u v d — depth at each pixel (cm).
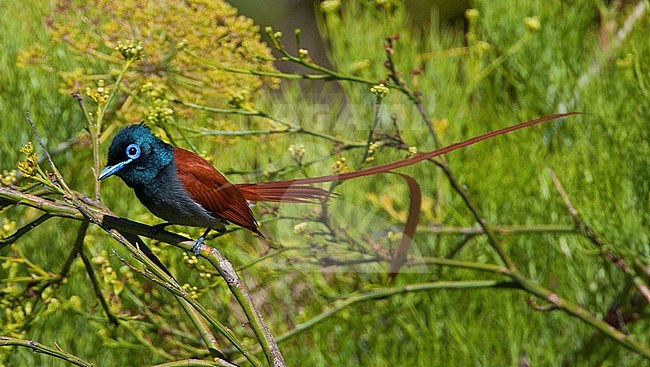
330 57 1219
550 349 1064
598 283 1102
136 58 802
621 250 1014
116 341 965
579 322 1089
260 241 1042
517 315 1062
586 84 1159
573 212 1028
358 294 1034
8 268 988
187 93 986
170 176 720
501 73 1218
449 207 1084
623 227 1002
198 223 745
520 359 1104
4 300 897
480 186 1098
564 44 1199
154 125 923
